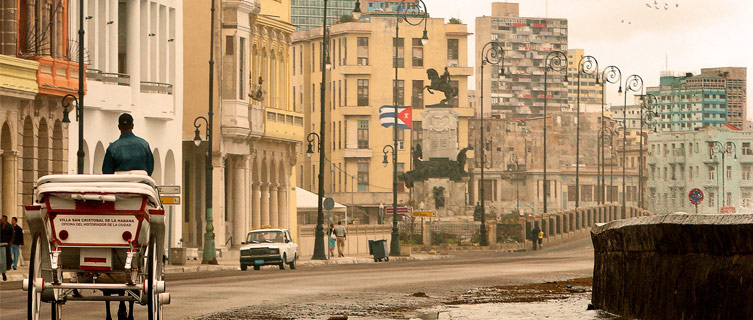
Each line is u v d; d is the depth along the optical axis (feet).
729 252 98.12
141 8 490.90
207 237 432.66
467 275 307.17
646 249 120.37
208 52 559.79
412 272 327.88
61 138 411.13
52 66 397.19
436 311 173.99
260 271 359.05
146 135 490.08
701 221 101.65
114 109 449.89
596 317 135.23
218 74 558.97
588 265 391.65
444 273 320.09
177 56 521.24
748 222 92.99
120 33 481.46
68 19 426.92
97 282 123.75
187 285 247.91
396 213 608.60
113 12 462.19
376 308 184.34
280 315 168.96
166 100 496.64
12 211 378.73
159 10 506.07
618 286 135.03
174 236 506.07
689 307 106.32
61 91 400.06
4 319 158.30
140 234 120.67
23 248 384.06
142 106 485.15
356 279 279.69
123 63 481.46
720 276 99.55
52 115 404.98
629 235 125.90
